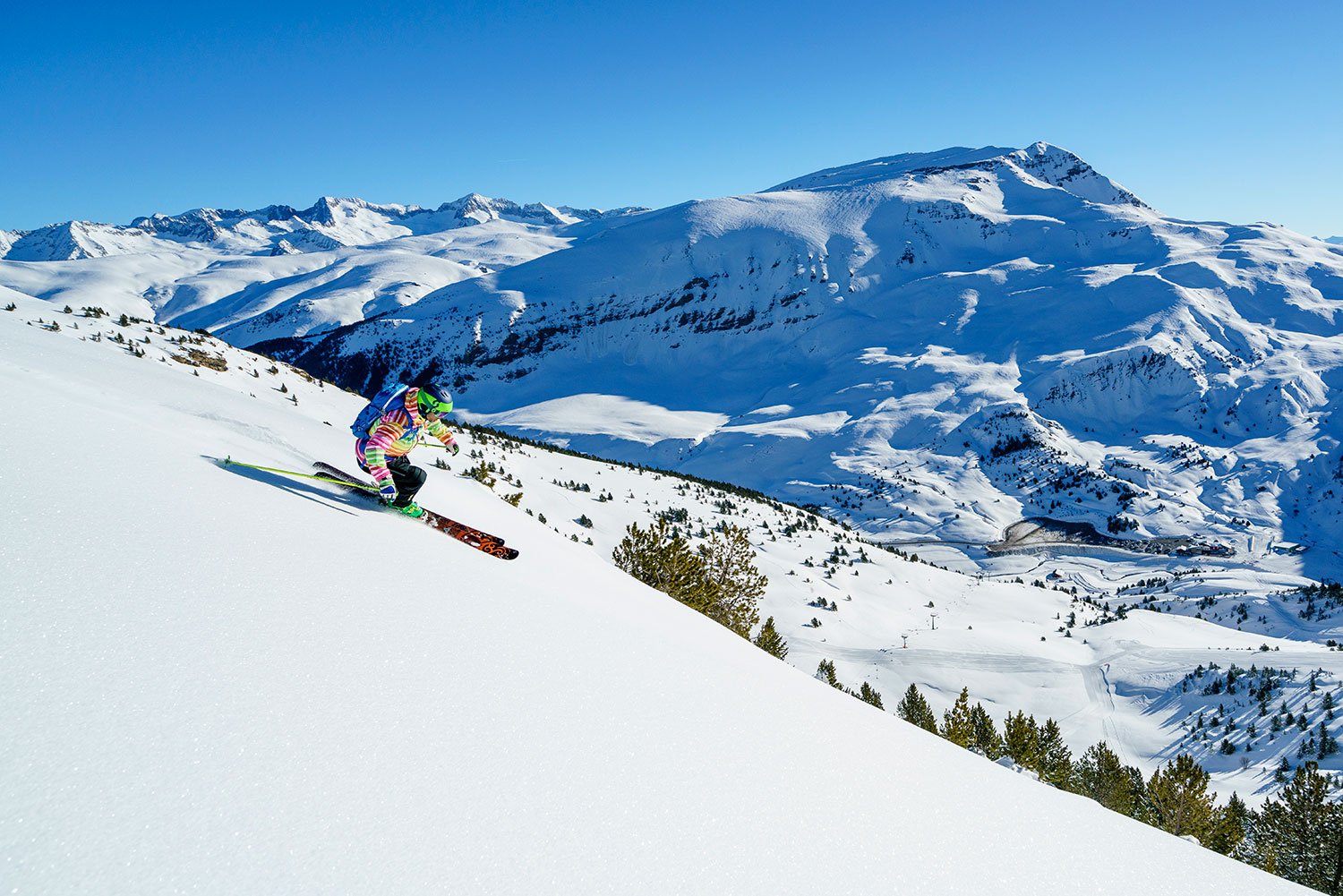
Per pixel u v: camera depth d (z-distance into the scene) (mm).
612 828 2363
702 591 18547
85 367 7871
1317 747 49188
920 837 2986
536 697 3104
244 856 1755
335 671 2766
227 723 2236
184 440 5988
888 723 4957
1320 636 93750
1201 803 28953
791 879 2395
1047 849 3266
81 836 1642
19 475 3498
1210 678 61062
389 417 6227
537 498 46781
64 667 2221
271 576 3463
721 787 2854
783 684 4914
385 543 4883
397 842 1988
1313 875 24922
